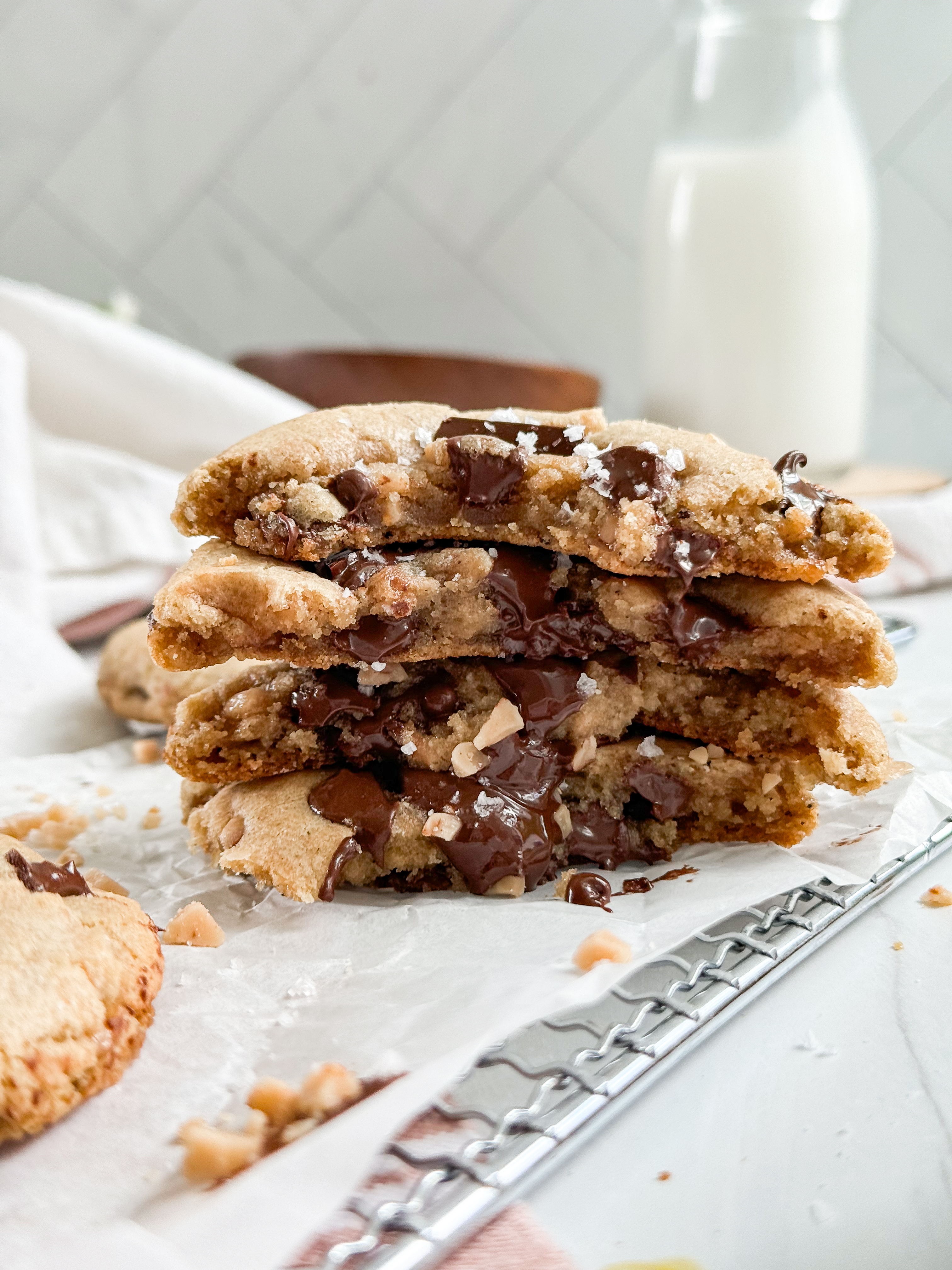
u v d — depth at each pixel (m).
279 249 0.67
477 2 0.61
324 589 0.27
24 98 0.66
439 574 0.28
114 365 0.44
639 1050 0.23
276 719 0.29
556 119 0.62
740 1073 0.24
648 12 0.60
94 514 0.42
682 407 0.45
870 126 0.58
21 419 0.40
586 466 0.28
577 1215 0.22
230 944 0.26
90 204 0.67
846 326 0.44
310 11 0.63
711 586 0.29
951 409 0.60
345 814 0.28
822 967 0.26
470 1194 0.21
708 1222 0.22
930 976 0.25
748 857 0.28
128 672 0.35
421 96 0.63
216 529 0.28
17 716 0.35
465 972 0.25
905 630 0.38
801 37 0.43
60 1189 0.22
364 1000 0.25
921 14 0.56
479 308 0.65
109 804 0.31
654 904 0.26
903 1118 0.23
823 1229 0.22
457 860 0.28
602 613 0.28
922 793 0.29
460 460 0.28
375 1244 0.21
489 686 0.29
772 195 0.43
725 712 0.29
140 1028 0.24
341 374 0.49
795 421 0.45
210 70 0.65
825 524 0.28
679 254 0.44
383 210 0.65
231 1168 0.22
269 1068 0.23
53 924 0.24
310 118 0.64
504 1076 0.23
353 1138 0.21
